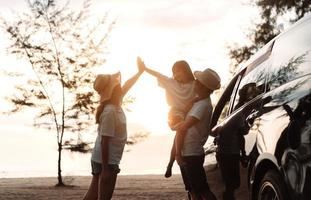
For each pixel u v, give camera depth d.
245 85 5.15
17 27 24.02
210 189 5.43
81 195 15.07
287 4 23.62
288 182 3.77
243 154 4.62
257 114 4.46
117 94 5.57
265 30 24.27
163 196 13.72
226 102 5.72
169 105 5.88
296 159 3.67
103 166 5.43
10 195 15.26
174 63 5.91
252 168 4.39
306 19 4.27
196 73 5.57
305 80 3.86
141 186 19.64
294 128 3.72
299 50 4.17
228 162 4.92
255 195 4.44
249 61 5.42
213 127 5.70
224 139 5.04
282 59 4.45
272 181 4.06
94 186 5.73
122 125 5.55
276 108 4.12
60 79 24.17
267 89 4.53
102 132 5.42
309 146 3.52
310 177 3.49
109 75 5.57
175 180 25.12
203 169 5.54
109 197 5.45
